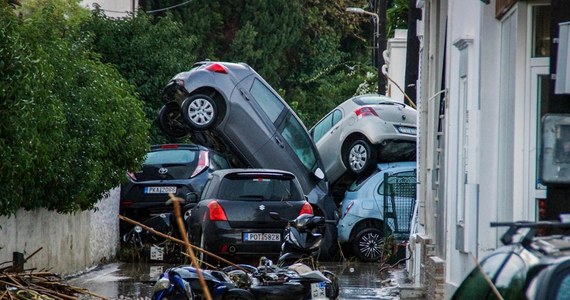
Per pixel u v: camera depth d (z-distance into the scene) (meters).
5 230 43.03
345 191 76.94
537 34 30.66
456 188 40.78
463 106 39.44
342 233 66.94
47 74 41.62
